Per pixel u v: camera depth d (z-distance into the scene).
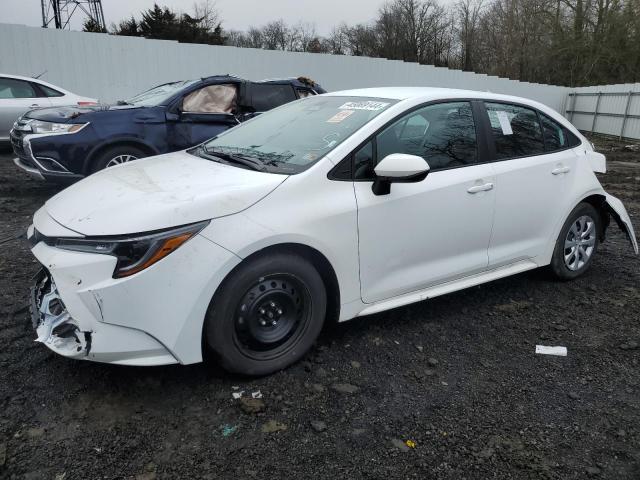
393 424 2.68
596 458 2.49
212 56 15.76
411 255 3.45
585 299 4.31
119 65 14.64
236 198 2.79
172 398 2.81
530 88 23.80
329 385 2.99
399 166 3.03
